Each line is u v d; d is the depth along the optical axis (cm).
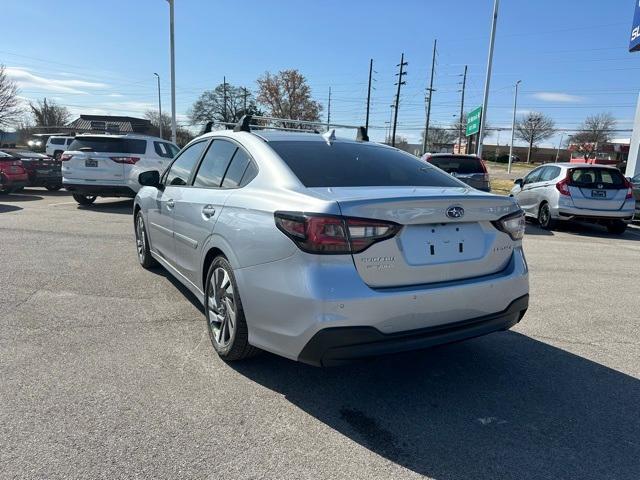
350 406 310
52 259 662
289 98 7419
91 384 323
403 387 337
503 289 323
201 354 373
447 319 301
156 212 525
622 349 414
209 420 287
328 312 271
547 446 273
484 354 397
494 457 262
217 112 7362
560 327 466
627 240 1055
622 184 1130
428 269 297
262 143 372
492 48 2173
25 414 285
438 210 299
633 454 267
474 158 1252
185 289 534
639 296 581
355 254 277
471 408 312
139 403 302
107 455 251
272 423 287
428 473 247
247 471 244
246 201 332
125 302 488
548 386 344
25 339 392
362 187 324
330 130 425
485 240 324
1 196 1580
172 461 249
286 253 287
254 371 349
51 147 3091
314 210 278
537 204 1223
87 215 1110
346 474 244
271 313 297
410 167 392
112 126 8294
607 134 7875
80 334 405
